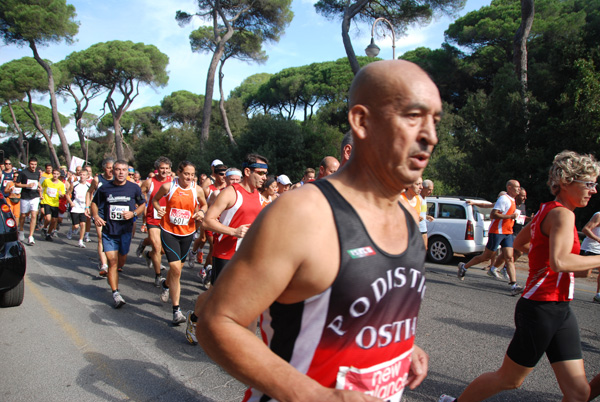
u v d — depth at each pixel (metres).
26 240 10.85
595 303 6.39
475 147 15.55
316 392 0.91
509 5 26.53
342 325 0.98
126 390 3.29
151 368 3.69
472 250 9.59
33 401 3.10
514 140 14.35
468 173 15.51
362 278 0.97
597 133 12.24
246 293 0.95
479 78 27.59
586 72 12.76
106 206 5.48
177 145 35.94
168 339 4.39
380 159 1.01
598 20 13.91
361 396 0.91
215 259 4.42
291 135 23.27
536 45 20.62
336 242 0.97
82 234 10.17
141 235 12.68
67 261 8.32
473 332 4.76
